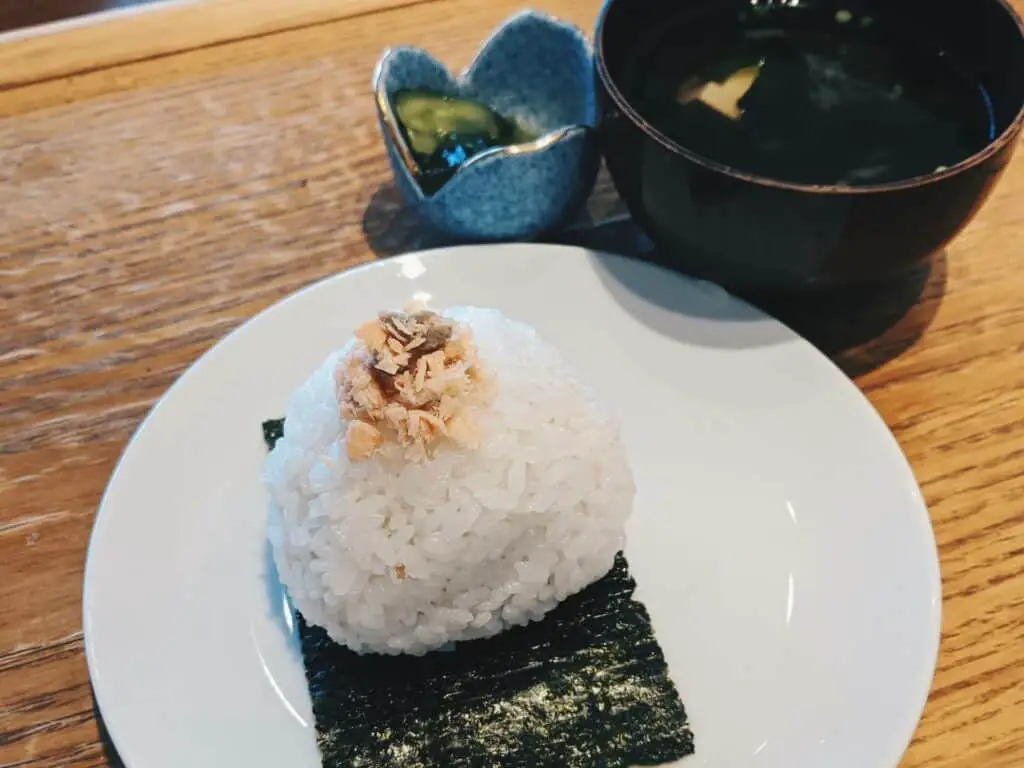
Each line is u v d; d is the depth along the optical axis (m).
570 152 0.27
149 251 0.30
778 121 0.27
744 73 0.28
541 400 0.21
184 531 0.23
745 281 0.26
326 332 0.26
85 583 0.22
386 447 0.20
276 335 0.26
